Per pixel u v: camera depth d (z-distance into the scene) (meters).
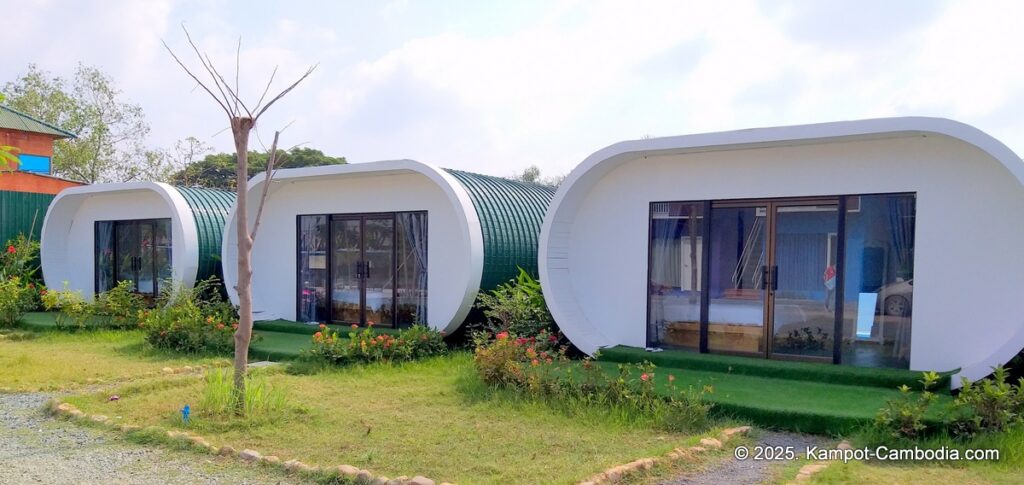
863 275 7.53
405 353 8.95
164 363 8.89
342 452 5.27
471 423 6.10
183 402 6.69
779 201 7.97
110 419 6.06
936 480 4.62
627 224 8.89
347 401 6.90
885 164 7.35
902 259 7.34
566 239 9.20
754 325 8.12
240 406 6.20
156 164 33.06
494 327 9.36
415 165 9.89
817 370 7.32
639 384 6.72
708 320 8.40
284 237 11.98
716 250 8.36
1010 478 4.67
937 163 7.09
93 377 8.00
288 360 9.20
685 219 8.55
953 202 7.03
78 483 4.59
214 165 31.55
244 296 6.28
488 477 4.71
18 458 5.12
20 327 12.02
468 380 7.55
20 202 15.38
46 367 8.55
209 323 9.95
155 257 13.69
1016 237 6.73
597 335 9.02
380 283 11.00
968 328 6.97
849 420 5.77
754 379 7.41
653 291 8.77
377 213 11.03
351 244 11.33
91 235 14.72
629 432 5.81
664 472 4.82
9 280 13.29
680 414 5.95
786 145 7.72
